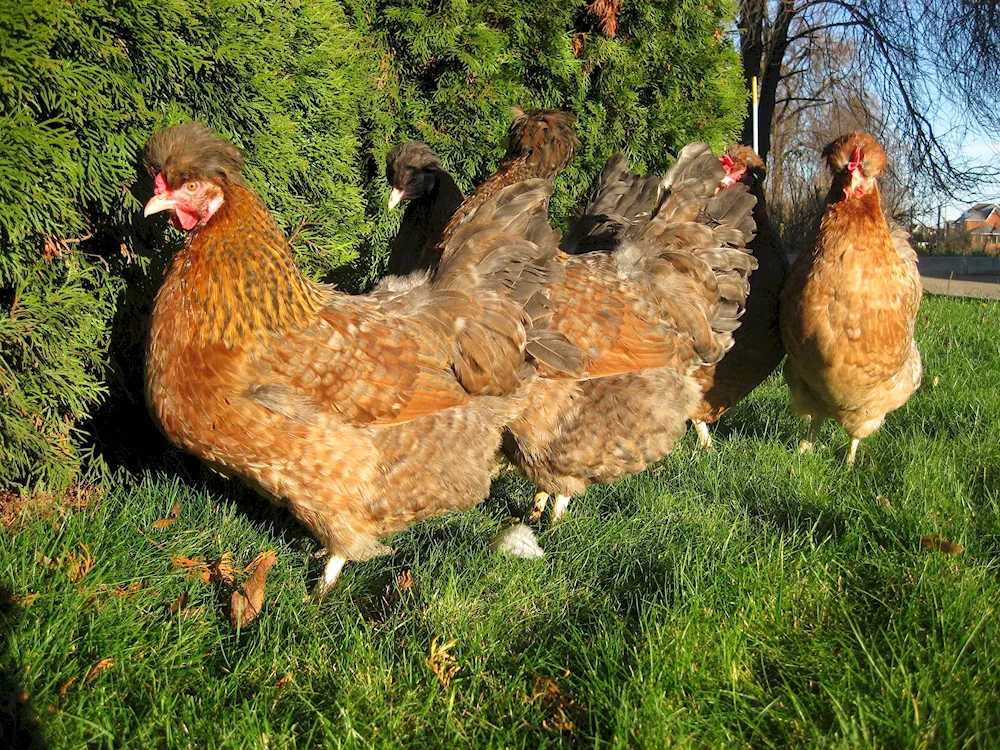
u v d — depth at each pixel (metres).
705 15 1.86
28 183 0.84
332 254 1.22
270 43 1.08
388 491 0.86
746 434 1.41
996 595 0.80
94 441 1.12
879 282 1.07
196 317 0.79
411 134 1.61
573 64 1.70
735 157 1.30
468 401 0.89
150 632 0.76
